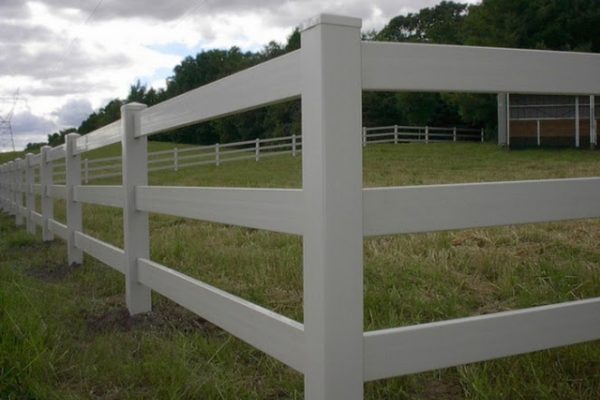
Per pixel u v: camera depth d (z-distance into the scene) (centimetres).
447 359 167
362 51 154
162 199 290
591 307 189
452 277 360
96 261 514
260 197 188
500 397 201
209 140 5756
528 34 2730
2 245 672
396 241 470
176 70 6925
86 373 235
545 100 2077
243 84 199
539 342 180
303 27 157
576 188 183
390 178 1171
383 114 3872
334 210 151
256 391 216
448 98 3062
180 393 211
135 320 318
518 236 486
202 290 241
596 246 447
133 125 340
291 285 354
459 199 167
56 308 337
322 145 150
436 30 4616
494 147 2205
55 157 618
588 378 219
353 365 155
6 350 241
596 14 2553
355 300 155
